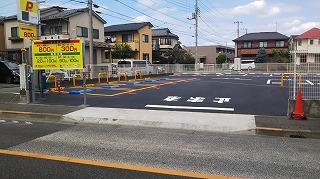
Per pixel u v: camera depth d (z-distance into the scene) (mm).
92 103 10141
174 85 17125
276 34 56625
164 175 4039
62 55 9742
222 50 67562
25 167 4320
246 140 5965
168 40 49000
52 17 28094
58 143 5633
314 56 9961
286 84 17906
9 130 6754
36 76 11141
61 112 8516
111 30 39312
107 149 5250
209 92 13344
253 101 10594
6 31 30094
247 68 38594
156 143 5680
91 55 20844
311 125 6758
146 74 28062
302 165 4445
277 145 5594
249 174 4074
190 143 5699
